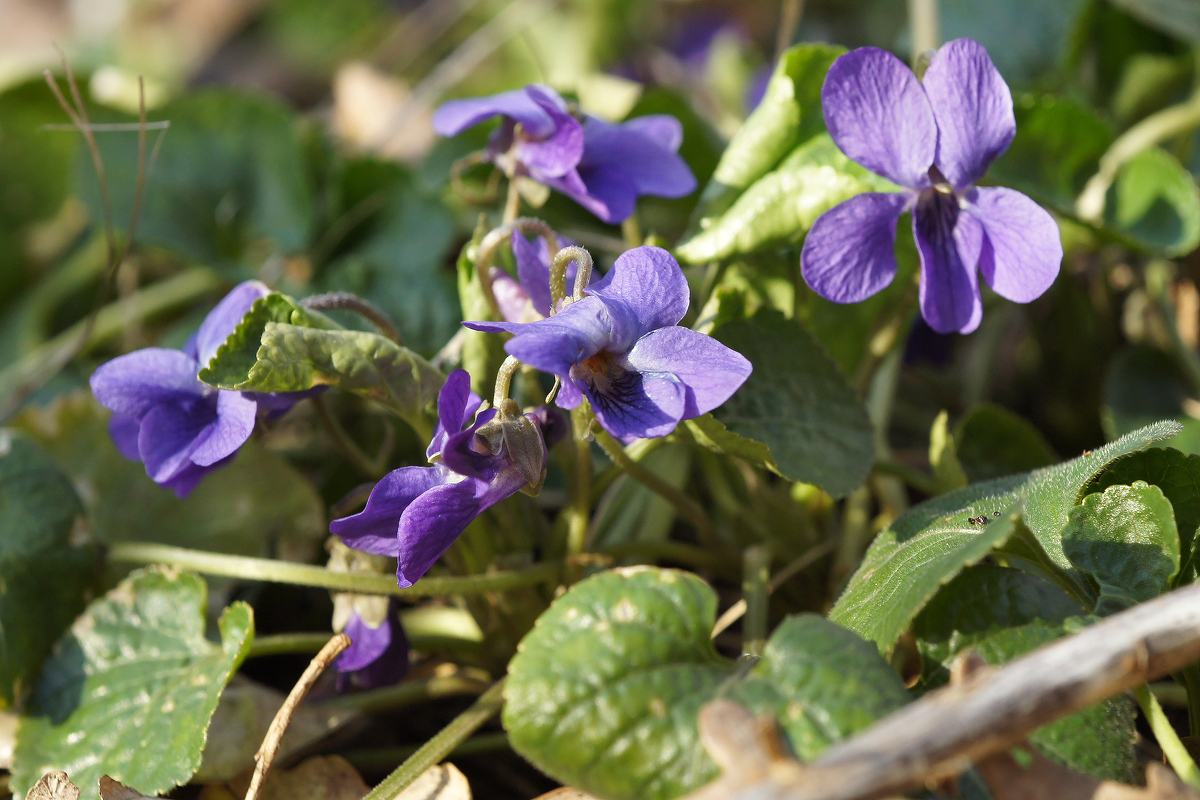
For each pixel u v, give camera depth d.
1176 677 0.23
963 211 0.24
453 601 0.26
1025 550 0.23
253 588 0.26
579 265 0.23
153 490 0.27
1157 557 0.23
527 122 0.25
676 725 0.22
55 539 0.26
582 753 0.22
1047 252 0.23
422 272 0.29
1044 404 0.30
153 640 0.25
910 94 0.24
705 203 0.26
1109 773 0.22
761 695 0.22
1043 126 0.28
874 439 0.25
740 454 0.24
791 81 0.25
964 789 0.22
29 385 0.28
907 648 0.24
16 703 0.25
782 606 0.26
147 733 0.24
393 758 0.25
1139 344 0.28
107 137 0.31
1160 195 0.27
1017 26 0.31
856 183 0.25
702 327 0.25
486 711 0.24
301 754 0.25
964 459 0.27
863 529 0.26
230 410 0.24
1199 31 0.29
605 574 0.23
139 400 0.24
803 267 0.24
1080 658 0.21
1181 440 0.27
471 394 0.23
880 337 0.26
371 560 0.25
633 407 0.22
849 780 0.21
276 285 0.30
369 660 0.24
